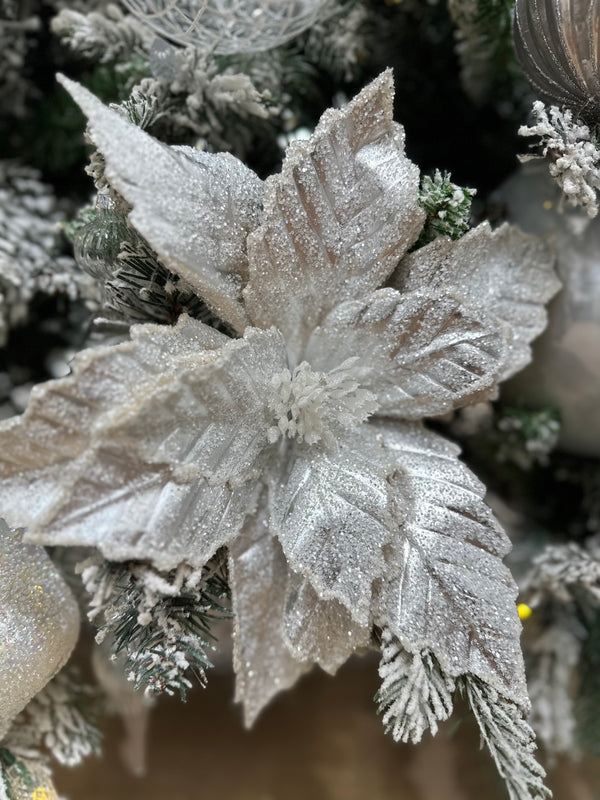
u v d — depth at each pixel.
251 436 0.32
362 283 0.33
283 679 0.33
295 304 0.33
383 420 0.36
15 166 0.45
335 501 0.32
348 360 0.33
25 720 0.38
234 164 0.32
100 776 0.52
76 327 0.48
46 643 0.33
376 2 0.42
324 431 0.32
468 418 0.44
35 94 0.45
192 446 0.29
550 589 0.40
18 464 0.29
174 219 0.30
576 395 0.39
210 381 0.29
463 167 0.46
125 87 0.40
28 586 0.33
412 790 0.52
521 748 0.31
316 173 0.32
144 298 0.35
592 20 0.30
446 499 0.33
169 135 0.39
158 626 0.31
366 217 0.32
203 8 0.33
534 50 0.33
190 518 0.30
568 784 0.48
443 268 0.34
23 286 0.40
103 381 0.29
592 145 0.32
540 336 0.38
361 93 0.32
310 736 0.55
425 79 0.45
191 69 0.36
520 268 0.36
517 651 0.32
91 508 0.28
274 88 0.40
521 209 0.39
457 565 0.32
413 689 0.31
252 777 0.52
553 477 0.45
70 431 0.29
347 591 0.31
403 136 0.33
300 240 0.32
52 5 0.43
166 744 0.54
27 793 0.37
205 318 0.36
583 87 0.32
